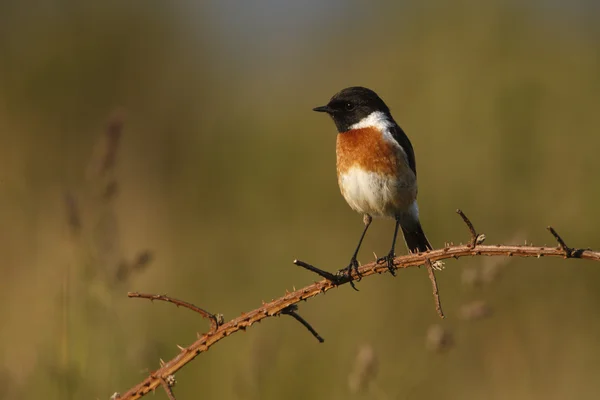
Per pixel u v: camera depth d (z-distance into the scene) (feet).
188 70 68.44
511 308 38.73
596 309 40.09
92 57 64.23
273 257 44.73
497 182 48.44
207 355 34.63
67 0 64.54
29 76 60.44
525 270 41.39
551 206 46.85
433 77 55.93
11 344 31.81
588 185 47.24
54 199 44.93
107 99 64.08
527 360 37.17
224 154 57.62
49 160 51.98
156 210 51.52
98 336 26.78
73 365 25.99
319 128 58.13
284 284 42.57
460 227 46.91
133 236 47.26
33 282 35.73
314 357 35.24
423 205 48.29
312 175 54.29
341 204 50.98
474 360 37.09
